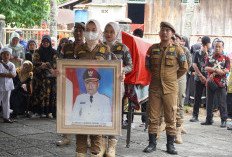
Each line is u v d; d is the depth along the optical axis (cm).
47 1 1725
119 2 1886
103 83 375
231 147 575
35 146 523
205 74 809
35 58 751
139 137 616
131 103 538
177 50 502
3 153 480
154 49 507
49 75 754
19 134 598
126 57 472
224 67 765
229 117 887
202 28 1853
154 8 1889
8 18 1584
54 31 1148
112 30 466
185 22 1312
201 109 969
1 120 731
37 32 1232
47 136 590
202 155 517
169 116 508
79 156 391
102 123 375
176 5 1869
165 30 498
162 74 498
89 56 390
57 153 490
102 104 375
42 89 759
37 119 755
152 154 509
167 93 498
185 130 684
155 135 525
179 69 509
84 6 1731
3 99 695
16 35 824
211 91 774
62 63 375
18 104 762
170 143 518
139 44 550
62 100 376
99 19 1574
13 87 707
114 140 467
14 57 818
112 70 373
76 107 376
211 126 769
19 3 1625
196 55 820
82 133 375
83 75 375
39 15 1688
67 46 496
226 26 1834
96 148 392
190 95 980
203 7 1848
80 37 486
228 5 1827
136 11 2742
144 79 566
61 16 1875
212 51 830
